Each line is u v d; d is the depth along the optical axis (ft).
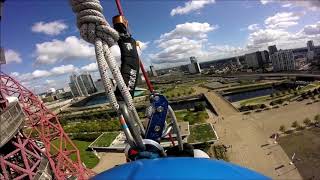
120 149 231.30
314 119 234.38
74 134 296.30
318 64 585.63
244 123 258.37
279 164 169.17
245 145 204.33
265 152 188.03
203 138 217.56
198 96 439.22
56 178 106.73
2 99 96.17
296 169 160.86
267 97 352.90
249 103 335.06
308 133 208.95
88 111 467.52
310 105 281.74
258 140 210.38
